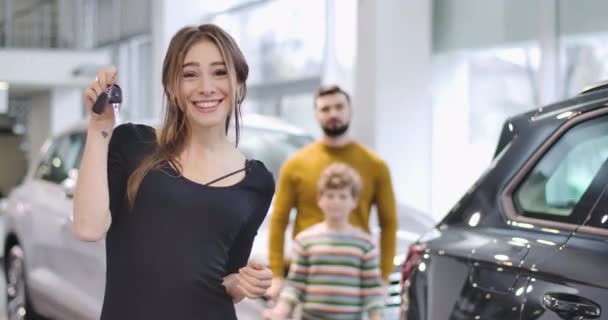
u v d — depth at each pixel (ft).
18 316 22.30
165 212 7.27
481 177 9.78
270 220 16.07
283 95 39.58
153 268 7.20
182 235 7.25
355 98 28.86
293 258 14.83
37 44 57.98
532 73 25.18
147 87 50.65
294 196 15.92
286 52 39.17
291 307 14.66
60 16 58.23
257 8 41.45
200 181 7.47
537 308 8.07
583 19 23.41
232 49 7.56
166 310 7.18
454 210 9.82
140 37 51.37
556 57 24.29
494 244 8.89
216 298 7.39
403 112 28.19
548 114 9.52
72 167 20.99
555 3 24.25
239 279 7.54
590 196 8.43
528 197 9.12
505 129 10.00
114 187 7.41
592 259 7.88
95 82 7.16
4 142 66.39
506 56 26.14
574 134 9.01
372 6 28.02
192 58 7.45
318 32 36.47
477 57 27.30
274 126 20.21
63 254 19.74
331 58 34.45
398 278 16.33
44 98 58.49
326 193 14.52
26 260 21.70
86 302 18.54
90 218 7.10
